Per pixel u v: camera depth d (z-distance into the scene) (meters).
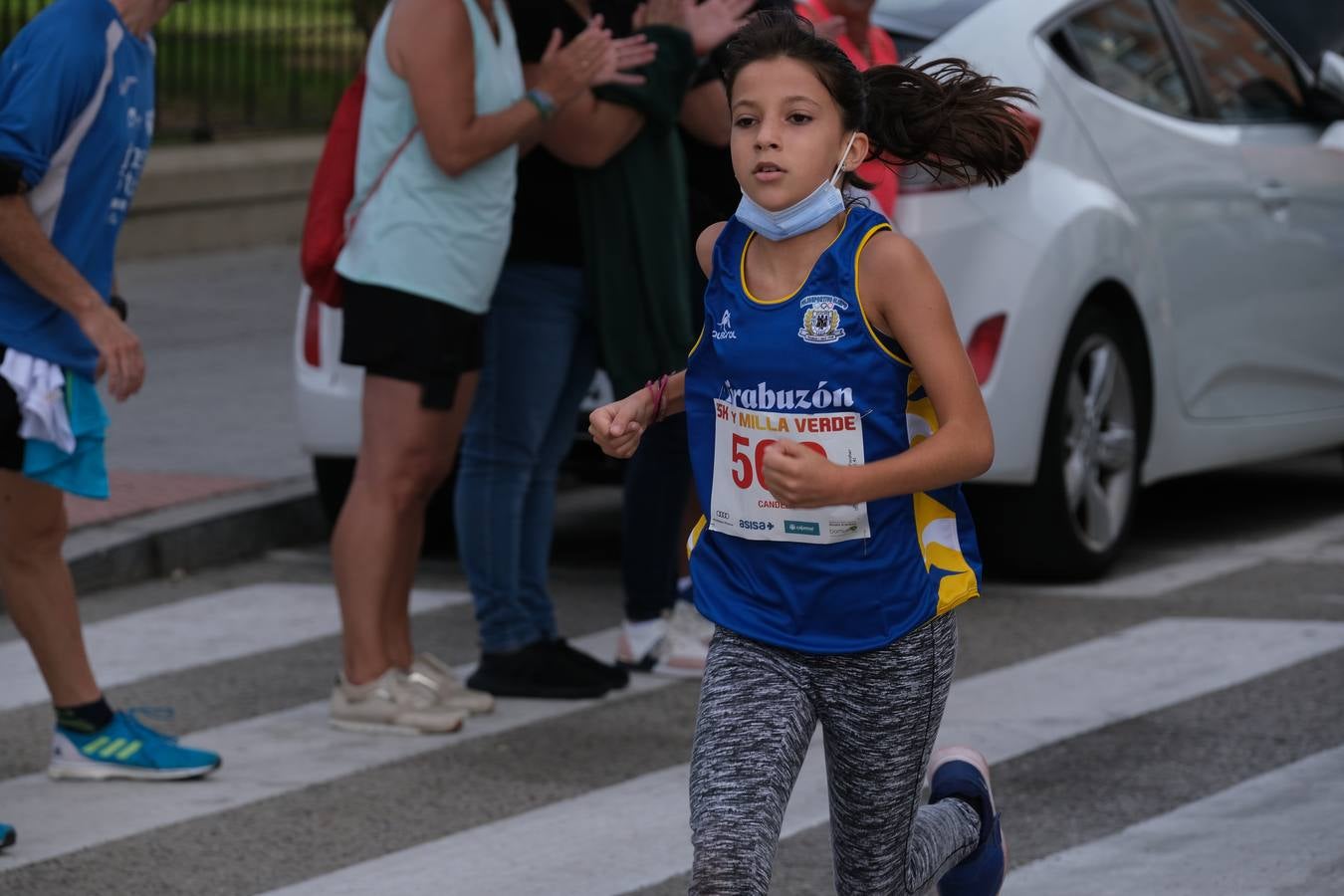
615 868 13.78
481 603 18.02
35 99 14.14
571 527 25.59
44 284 14.21
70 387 14.73
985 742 16.42
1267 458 24.30
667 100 16.98
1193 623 20.08
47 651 15.58
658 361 17.45
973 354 20.16
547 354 17.50
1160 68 22.80
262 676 18.80
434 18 15.96
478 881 13.54
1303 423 24.53
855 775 10.36
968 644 19.36
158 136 42.59
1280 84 24.53
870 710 10.16
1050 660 18.80
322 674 18.91
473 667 19.17
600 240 17.20
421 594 21.97
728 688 10.17
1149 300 21.94
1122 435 21.91
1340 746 16.22
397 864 13.88
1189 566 22.80
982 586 21.66
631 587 18.72
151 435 27.56
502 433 17.62
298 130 45.28
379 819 14.82
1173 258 22.38
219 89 45.00
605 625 20.72
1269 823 14.46
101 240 14.93
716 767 9.93
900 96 10.85
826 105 9.77
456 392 16.66
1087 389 21.45
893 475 9.37
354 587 16.98
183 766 15.71
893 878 10.67
